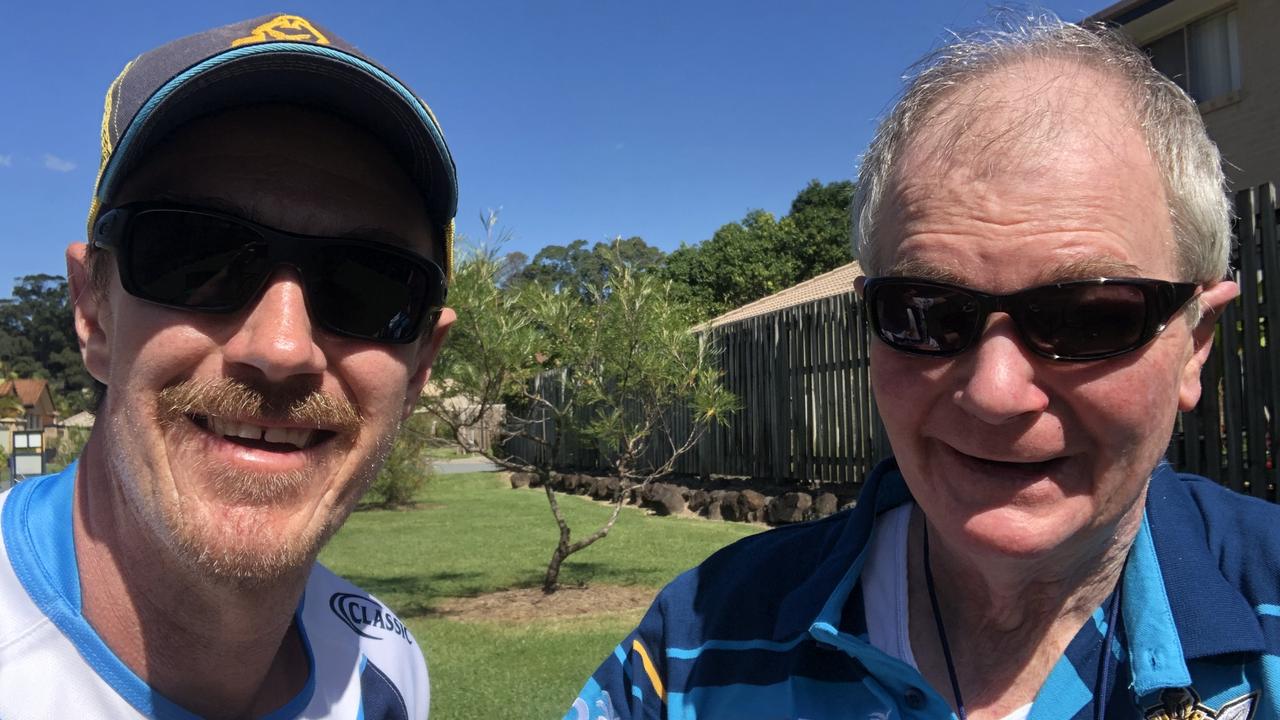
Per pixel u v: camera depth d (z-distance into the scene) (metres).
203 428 0.45
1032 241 0.41
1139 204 0.42
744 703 0.49
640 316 2.17
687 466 4.07
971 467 0.43
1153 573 0.43
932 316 0.43
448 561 2.69
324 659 0.55
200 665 0.48
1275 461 1.78
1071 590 0.45
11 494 0.49
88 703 0.45
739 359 3.68
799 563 0.52
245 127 0.46
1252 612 0.42
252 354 0.44
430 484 5.43
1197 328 0.46
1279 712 0.40
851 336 2.99
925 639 0.48
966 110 0.43
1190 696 0.41
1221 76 3.87
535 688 1.36
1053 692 0.44
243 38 0.46
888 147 0.46
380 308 0.48
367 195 0.48
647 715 0.53
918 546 0.50
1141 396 0.41
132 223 0.43
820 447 3.14
